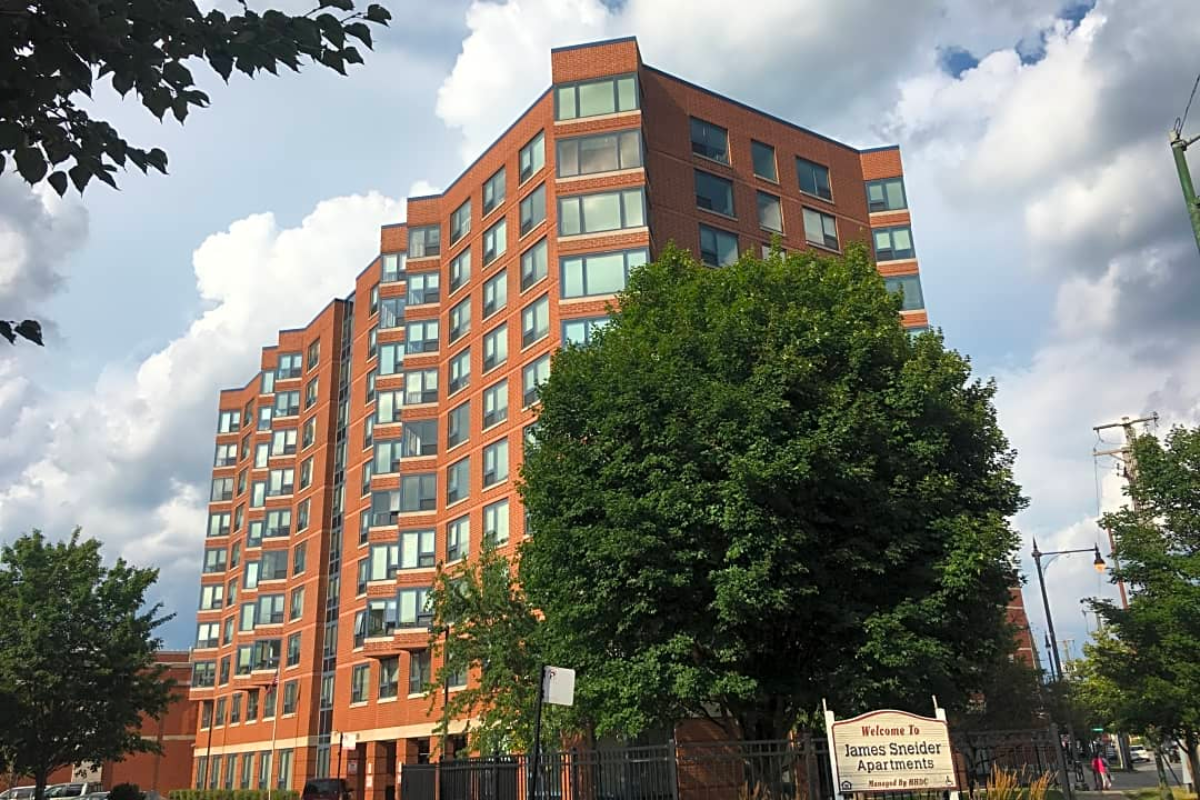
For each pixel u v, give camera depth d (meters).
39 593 37.34
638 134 40.94
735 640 19.77
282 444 73.75
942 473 22.20
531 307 42.22
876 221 49.56
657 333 22.75
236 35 5.68
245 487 82.50
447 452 46.88
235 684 71.25
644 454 20.69
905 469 21.08
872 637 19.59
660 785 15.07
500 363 43.88
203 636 81.19
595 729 24.81
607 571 19.62
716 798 21.27
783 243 45.09
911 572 20.69
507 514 41.31
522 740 26.62
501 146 47.06
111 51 5.50
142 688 39.34
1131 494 28.19
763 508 18.78
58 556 38.47
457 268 49.31
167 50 5.73
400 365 55.97
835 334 21.52
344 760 54.66
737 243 43.53
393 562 51.81
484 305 46.03
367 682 53.91
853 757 13.09
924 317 47.78
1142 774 72.38
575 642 21.30
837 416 19.88
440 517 46.31
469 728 32.47
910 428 21.47
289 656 66.12
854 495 20.00
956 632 22.09
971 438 22.66
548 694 14.64
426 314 51.12
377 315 62.97
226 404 88.12
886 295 24.59
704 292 23.66
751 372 20.88
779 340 21.19
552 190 42.19
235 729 71.44
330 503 66.81
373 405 61.34
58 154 5.84
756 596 18.39
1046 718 48.22
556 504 21.47
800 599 19.81
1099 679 35.69
